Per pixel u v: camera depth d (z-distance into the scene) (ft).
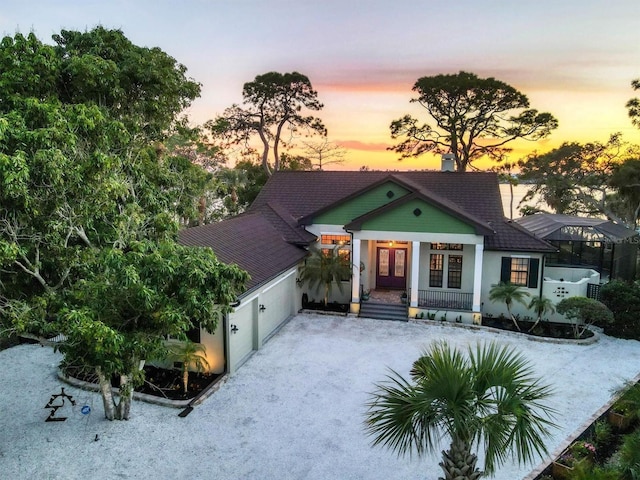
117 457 32.32
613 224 77.10
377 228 65.26
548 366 50.29
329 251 72.59
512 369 21.95
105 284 30.14
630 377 47.60
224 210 113.29
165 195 46.06
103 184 33.42
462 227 62.64
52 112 31.71
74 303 30.86
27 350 51.19
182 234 51.93
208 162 119.44
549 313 64.23
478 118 123.03
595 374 48.32
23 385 43.19
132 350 30.25
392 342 56.44
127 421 37.09
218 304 35.73
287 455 33.19
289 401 41.22
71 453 32.65
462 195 76.33
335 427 37.04
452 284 69.00
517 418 20.62
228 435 35.55
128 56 45.27
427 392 21.42
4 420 37.06
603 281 72.38
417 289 65.26
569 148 116.88
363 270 69.26
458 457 22.50
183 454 32.91
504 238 65.98
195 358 41.91
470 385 21.16
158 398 40.40
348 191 81.97
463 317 63.98
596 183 117.29
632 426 38.32
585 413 40.29
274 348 53.93
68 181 31.55
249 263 54.54
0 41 38.86
